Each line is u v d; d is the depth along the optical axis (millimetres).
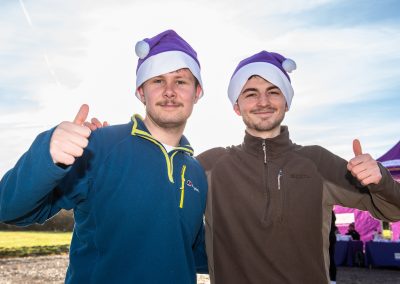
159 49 2008
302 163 2389
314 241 2238
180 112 1936
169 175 1854
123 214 1681
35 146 1357
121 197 1699
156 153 1867
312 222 2262
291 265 2170
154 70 1963
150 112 1949
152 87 1985
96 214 1698
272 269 2164
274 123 2457
